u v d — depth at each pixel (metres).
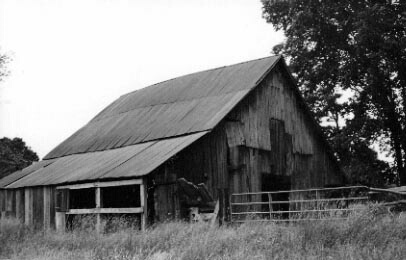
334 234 12.29
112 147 25.75
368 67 31.59
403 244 11.08
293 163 25.97
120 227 17.03
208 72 28.30
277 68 25.94
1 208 27.55
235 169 22.53
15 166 43.62
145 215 18.31
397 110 33.19
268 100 25.02
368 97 33.25
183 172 20.11
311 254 10.98
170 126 23.78
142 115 27.62
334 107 34.50
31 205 24.75
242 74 25.53
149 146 22.59
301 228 13.04
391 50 31.17
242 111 23.44
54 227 22.77
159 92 29.70
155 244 13.69
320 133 27.97
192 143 20.30
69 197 22.30
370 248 11.02
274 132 25.08
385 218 13.53
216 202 19.28
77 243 14.89
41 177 25.42
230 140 22.56
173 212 19.25
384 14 30.17
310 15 32.25
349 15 32.28
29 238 16.94
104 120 30.97
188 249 11.73
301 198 26.09
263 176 24.11
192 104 25.12
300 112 27.06
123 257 11.80
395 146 33.66
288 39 34.47
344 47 33.09
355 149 33.78
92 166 22.88
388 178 34.81
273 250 11.45
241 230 13.95
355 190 27.98
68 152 29.08
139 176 18.34
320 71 33.53
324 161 28.28
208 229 14.94
